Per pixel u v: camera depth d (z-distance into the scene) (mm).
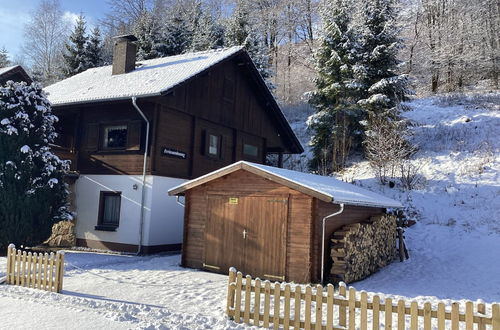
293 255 10828
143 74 18656
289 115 35156
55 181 14383
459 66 34312
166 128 16547
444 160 21125
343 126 23875
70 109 17844
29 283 9508
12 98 14102
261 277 11188
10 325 6777
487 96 28156
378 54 23391
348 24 25047
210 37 36312
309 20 44125
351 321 6273
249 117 21328
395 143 20922
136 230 15859
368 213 13969
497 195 17750
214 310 7902
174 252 16359
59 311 7629
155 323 7047
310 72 38719
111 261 13641
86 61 39531
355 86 23250
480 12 35094
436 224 17016
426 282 11734
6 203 13562
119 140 16938
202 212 12586
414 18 36719
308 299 6645
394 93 23125
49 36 48656
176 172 16953
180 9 45875
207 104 18516
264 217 11391
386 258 14055
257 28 43469
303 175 12750
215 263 12055
